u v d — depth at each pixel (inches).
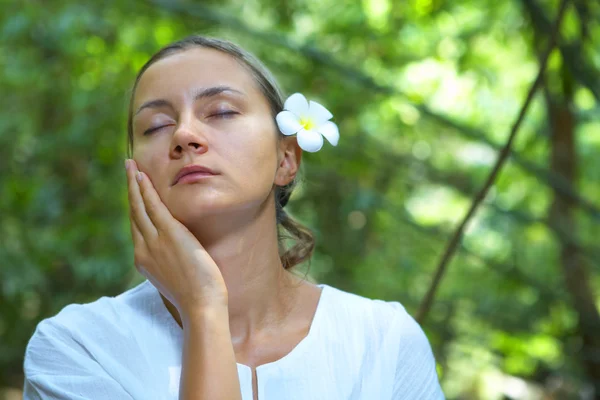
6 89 222.8
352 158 196.2
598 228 245.3
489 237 244.4
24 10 194.9
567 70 121.2
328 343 60.9
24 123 223.0
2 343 215.0
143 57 191.8
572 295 179.3
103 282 204.2
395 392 61.5
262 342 61.2
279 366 58.7
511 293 206.1
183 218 58.8
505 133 241.4
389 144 230.4
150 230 59.4
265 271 61.8
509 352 194.2
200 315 56.0
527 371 199.0
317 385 58.7
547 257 237.5
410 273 244.7
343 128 203.0
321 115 62.5
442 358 198.5
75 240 205.9
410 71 227.1
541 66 88.4
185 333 56.6
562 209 182.7
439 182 215.3
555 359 200.1
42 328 61.6
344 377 59.5
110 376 58.7
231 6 197.0
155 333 60.3
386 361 61.1
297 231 72.2
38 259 201.2
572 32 158.7
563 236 161.5
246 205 58.8
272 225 62.5
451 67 223.0
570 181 182.4
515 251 207.2
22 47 211.3
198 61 60.7
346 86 196.5
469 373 232.4
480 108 242.5
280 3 197.2
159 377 58.4
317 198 212.5
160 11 189.6
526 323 200.1
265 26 201.0
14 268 194.7
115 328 60.5
